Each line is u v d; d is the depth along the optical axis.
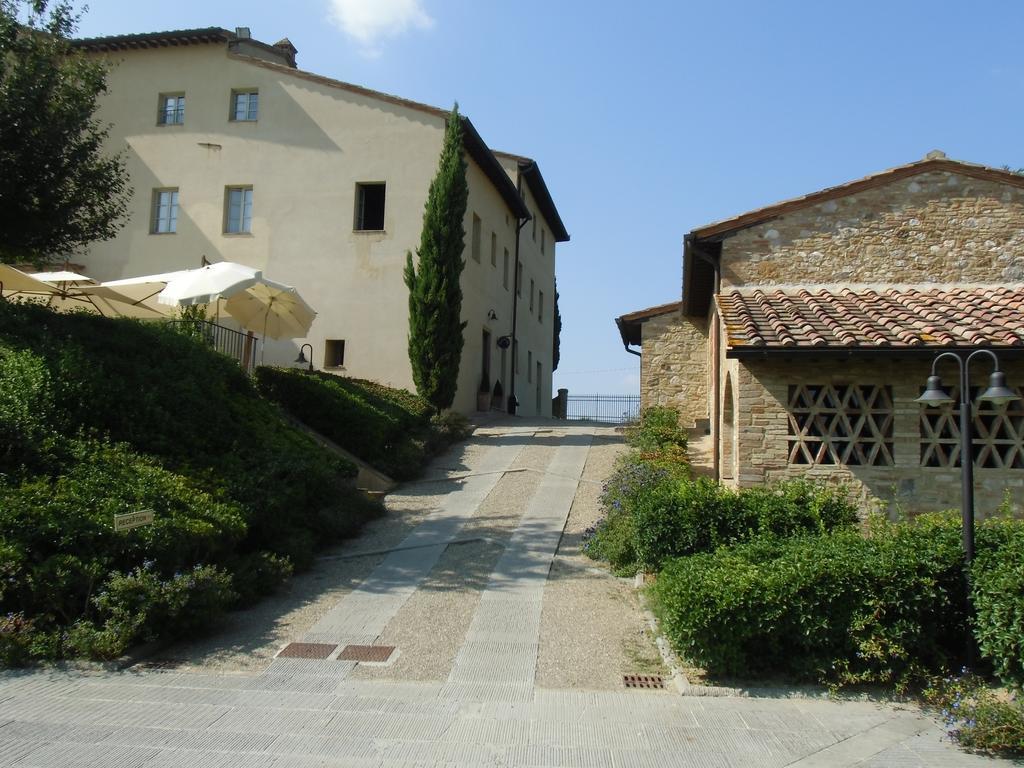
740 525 7.86
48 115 11.13
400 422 15.06
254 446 10.81
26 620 6.32
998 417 8.80
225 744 4.72
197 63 21.36
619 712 5.36
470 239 21.75
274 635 6.99
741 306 10.63
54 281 14.74
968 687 5.50
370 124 20.34
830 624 5.86
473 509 11.98
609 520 9.80
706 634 5.88
